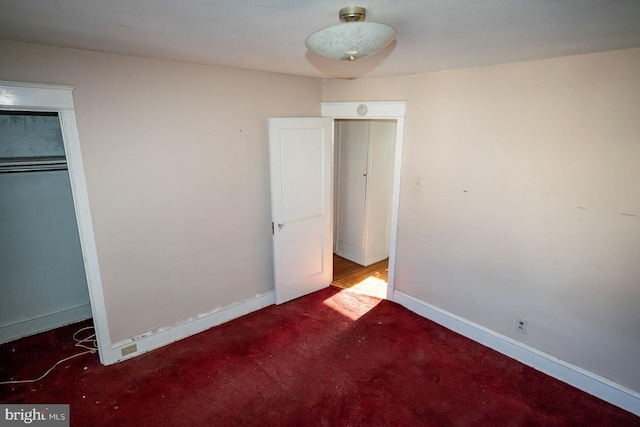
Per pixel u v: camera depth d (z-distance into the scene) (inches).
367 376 106.5
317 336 126.6
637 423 90.3
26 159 113.8
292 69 120.3
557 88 94.8
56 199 124.4
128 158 104.0
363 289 163.9
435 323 135.0
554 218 100.1
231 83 120.3
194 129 115.0
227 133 122.9
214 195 124.0
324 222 156.6
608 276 93.2
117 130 100.6
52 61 88.2
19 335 124.3
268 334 127.8
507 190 108.4
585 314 98.4
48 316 129.0
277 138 133.0
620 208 89.0
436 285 133.5
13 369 108.6
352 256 198.1
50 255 126.5
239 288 138.3
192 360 113.5
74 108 93.1
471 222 118.7
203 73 113.3
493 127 108.7
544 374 107.7
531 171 102.7
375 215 189.6
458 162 118.8
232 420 90.7
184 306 124.4
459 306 127.5
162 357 115.0
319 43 58.9
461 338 125.7
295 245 148.3
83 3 53.9
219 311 133.9
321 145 147.6
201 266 125.7
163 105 107.3
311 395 99.0
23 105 86.4
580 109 91.9
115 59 96.8
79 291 134.6
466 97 113.3
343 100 144.6
